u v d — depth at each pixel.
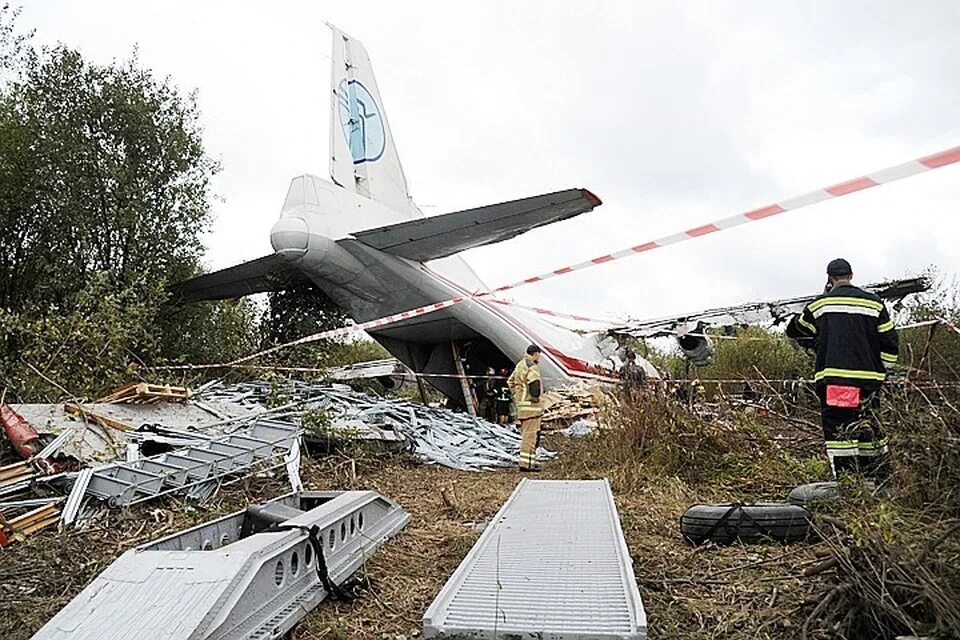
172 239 13.87
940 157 2.69
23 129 12.16
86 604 2.59
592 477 7.45
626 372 10.73
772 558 4.20
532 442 8.94
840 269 5.36
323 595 3.52
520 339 13.83
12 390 8.51
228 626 2.59
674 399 8.04
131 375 9.80
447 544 4.92
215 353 14.30
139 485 5.76
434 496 6.85
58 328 9.45
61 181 12.49
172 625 2.41
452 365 16.11
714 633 3.24
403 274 12.69
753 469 6.94
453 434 10.67
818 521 4.09
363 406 10.91
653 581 3.93
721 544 4.61
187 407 8.72
